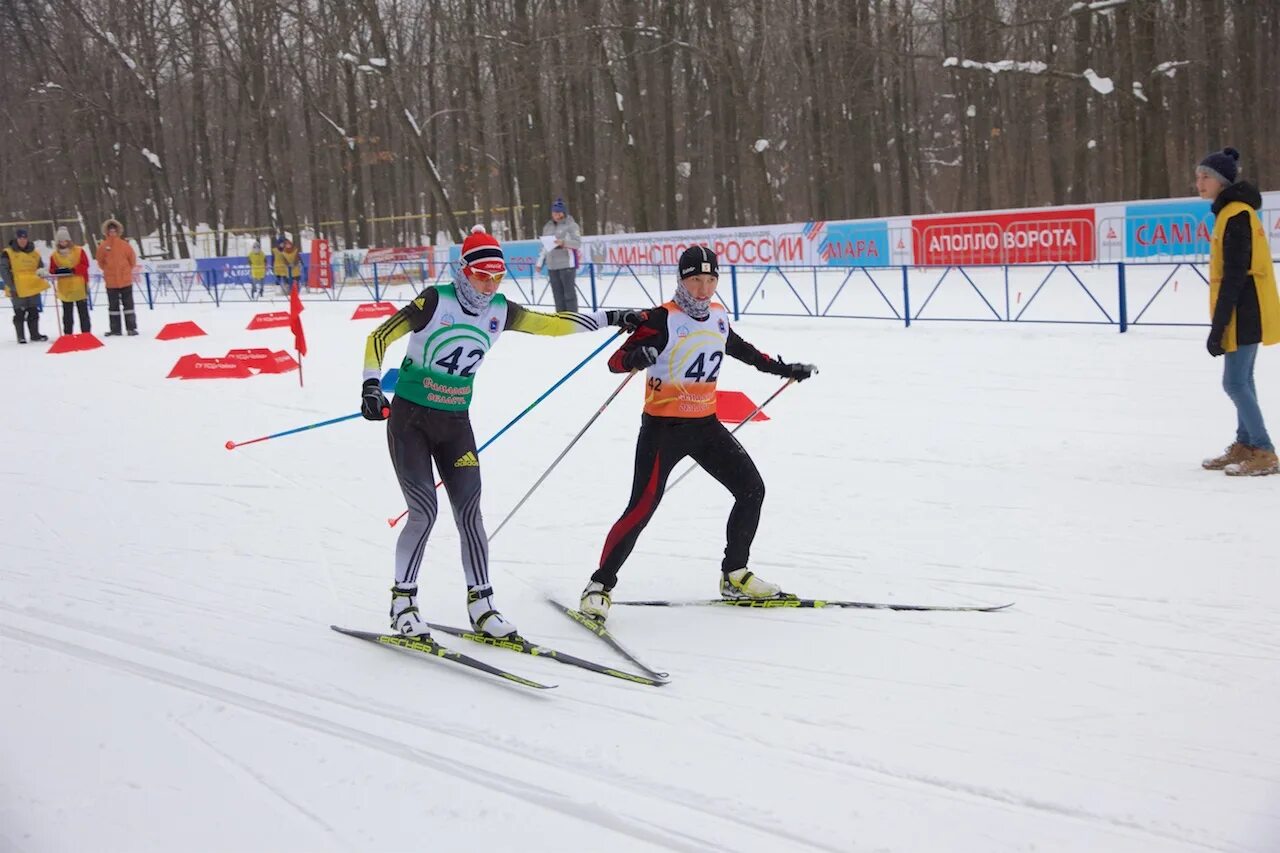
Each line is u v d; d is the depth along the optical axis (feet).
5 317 63.41
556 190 130.00
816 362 34.73
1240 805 9.29
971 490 19.67
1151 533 16.63
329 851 9.21
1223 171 18.93
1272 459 19.36
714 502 19.71
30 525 20.21
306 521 19.86
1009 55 102.06
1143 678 11.82
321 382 34.88
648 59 103.60
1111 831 9.02
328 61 109.29
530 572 16.61
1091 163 114.01
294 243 82.28
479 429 26.91
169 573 17.15
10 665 13.56
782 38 87.35
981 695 11.61
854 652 12.95
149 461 25.12
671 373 14.01
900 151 107.34
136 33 121.29
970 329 40.09
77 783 10.53
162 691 12.68
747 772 10.22
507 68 96.22
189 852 9.29
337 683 12.77
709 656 13.12
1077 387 28.37
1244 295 18.86
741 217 109.81
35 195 149.07
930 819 9.30
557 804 9.81
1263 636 12.68
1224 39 77.71
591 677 12.65
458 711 11.87
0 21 130.31
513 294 64.90
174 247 138.41
